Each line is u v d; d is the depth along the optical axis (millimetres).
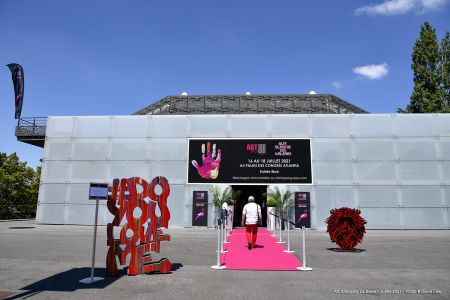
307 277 7359
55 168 22375
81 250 11000
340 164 21234
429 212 20391
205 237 15711
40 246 11812
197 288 6367
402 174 20891
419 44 33906
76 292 6035
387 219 20422
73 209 21812
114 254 7418
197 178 21578
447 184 20625
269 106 26266
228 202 20641
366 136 21438
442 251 11383
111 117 22656
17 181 32688
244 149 21781
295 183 21203
